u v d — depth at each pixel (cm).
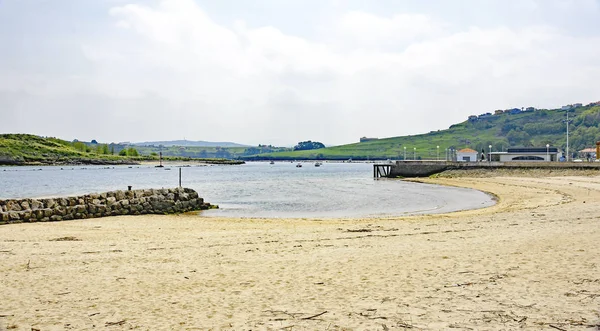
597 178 6419
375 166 9938
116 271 1084
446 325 655
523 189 5119
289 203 4031
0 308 793
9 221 2397
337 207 3650
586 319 660
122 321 716
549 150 11019
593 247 1219
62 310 779
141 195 3084
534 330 624
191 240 1634
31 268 1121
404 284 899
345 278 969
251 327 676
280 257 1246
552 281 878
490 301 765
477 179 7369
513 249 1238
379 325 664
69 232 1970
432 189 5853
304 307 769
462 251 1244
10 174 12219
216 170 17100
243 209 3494
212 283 958
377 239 1581
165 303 814
